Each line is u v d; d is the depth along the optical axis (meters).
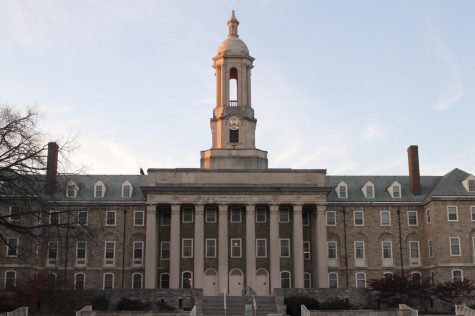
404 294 75.38
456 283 75.00
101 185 90.88
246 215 84.38
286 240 88.19
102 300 71.19
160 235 88.00
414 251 90.44
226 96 92.38
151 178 84.62
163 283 86.50
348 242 90.25
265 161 90.44
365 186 93.12
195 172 85.12
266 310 70.38
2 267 82.06
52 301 66.38
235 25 95.94
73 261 87.44
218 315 68.62
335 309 71.31
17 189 38.50
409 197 92.62
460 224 86.75
